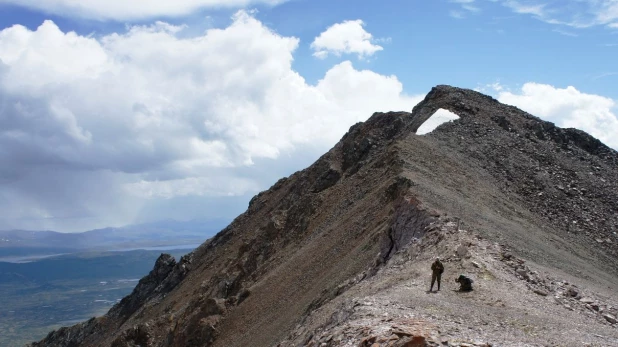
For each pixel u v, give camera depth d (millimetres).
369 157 99938
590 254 62062
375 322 21125
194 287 123188
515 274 33688
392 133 104188
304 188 112375
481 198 64562
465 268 32844
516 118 97250
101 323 147125
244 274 93875
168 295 131875
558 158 86562
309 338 29781
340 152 112500
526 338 20938
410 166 69250
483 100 102688
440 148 78438
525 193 74312
